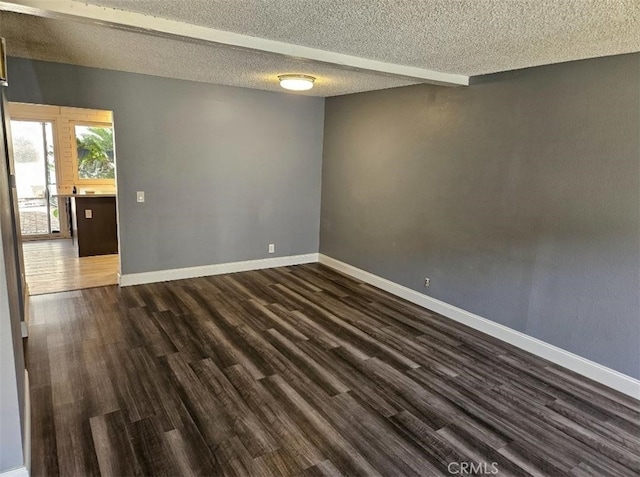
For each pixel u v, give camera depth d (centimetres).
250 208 541
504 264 359
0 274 171
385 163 476
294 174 568
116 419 239
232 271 544
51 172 708
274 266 577
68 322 368
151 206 472
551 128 315
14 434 181
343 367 310
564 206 312
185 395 266
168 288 470
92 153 729
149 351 321
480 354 339
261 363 310
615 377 293
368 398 271
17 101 381
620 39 241
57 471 200
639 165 270
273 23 239
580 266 307
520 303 349
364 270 525
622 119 275
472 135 374
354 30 246
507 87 341
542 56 287
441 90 400
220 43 257
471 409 264
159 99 454
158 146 463
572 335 316
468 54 289
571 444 235
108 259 589
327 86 462
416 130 432
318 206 599
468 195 384
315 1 204
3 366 175
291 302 443
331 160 568
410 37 256
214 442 224
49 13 216
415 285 452
